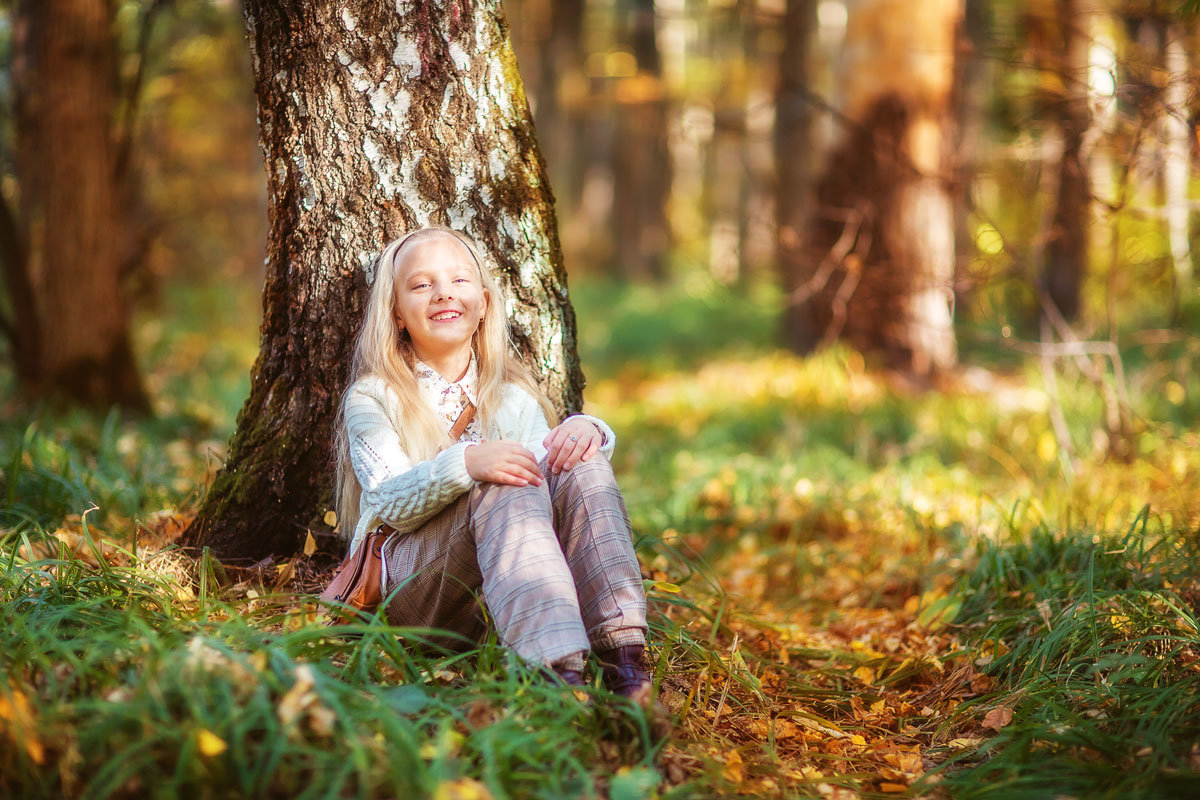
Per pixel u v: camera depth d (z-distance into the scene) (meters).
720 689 2.81
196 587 2.87
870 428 6.67
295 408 3.00
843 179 8.69
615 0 23.05
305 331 2.95
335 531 3.00
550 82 22.64
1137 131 4.62
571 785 2.02
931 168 8.49
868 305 8.11
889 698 2.95
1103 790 2.16
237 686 1.97
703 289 16.39
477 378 2.76
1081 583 3.19
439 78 2.87
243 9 2.90
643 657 2.53
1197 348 6.30
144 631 2.09
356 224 2.88
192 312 11.68
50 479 3.64
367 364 2.65
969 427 6.30
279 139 2.91
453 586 2.50
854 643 3.33
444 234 2.69
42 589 2.54
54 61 5.93
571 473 2.51
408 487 2.41
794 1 13.98
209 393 7.40
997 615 3.24
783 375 8.71
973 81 9.83
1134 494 4.65
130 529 3.38
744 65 16.86
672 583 3.12
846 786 2.36
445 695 2.23
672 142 11.88
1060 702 2.59
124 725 1.89
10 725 1.85
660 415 8.41
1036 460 5.45
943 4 8.41
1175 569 3.20
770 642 3.32
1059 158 5.29
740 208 24.08
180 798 1.82
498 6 2.97
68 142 5.95
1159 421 5.98
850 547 4.47
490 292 2.77
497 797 1.83
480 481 2.39
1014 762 2.33
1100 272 7.20
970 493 4.89
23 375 6.13
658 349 13.29
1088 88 4.69
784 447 6.35
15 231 6.08
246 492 3.05
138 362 6.36
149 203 10.02
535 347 3.03
